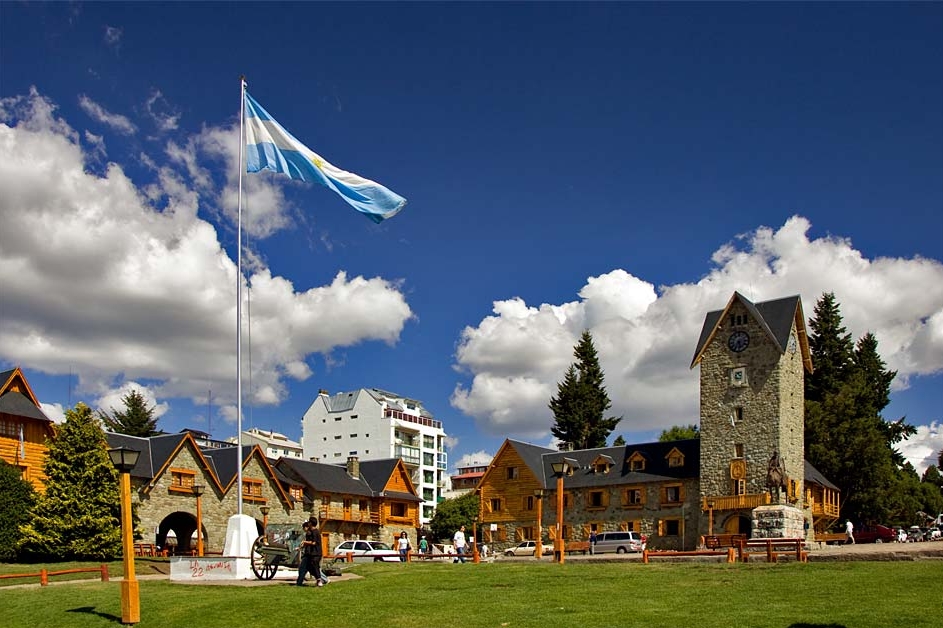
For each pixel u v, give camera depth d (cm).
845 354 9650
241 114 3869
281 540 3312
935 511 10250
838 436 8319
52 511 5131
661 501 7419
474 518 11662
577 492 7906
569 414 10944
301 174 3953
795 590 2906
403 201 4000
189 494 6762
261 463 7612
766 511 6538
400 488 9362
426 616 2478
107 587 3155
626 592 2956
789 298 7162
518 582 3278
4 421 5666
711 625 2277
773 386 6844
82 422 5391
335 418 15488
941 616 2320
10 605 2844
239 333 3628
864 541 7669
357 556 6112
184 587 3073
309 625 2375
